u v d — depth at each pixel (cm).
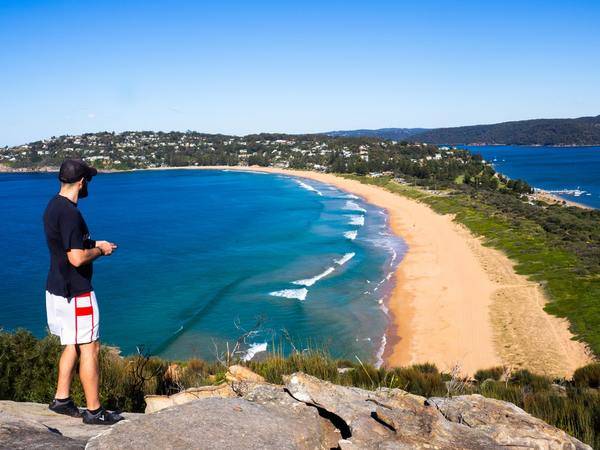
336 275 4231
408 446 349
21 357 666
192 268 4572
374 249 5288
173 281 4128
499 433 385
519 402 675
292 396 426
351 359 2589
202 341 2836
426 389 766
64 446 301
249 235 6300
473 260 4688
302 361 810
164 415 338
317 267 4522
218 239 6056
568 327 2892
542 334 2827
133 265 4719
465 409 427
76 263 397
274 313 3300
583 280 3678
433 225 6731
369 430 368
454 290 3766
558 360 2486
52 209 399
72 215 397
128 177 18262
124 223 7481
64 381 422
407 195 10075
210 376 702
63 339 408
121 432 309
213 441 314
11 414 353
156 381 713
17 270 4547
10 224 7675
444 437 365
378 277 4175
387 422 376
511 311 3244
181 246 5647
